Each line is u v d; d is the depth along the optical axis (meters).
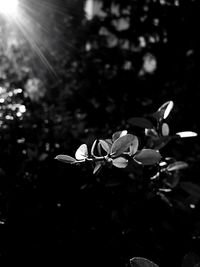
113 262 0.56
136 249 0.56
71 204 0.64
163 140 0.47
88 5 1.35
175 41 0.91
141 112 0.91
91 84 1.01
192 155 0.77
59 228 0.60
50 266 0.56
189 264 0.34
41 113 0.91
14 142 0.66
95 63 1.08
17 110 0.70
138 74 0.98
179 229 0.57
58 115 0.94
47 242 0.58
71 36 1.37
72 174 0.65
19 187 0.59
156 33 0.94
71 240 0.59
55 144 0.76
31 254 0.55
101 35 1.16
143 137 0.74
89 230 0.61
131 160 0.48
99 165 0.40
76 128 0.83
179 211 0.58
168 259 0.55
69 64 1.28
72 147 0.74
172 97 0.88
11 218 0.55
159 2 0.92
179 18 0.89
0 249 0.53
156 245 0.56
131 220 0.58
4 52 1.34
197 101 0.85
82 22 1.39
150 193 0.51
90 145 0.65
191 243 0.56
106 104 0.96
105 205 0.64
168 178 0.50
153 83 0.94
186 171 0.70
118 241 0.57
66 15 1.42
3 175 0.56
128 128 0.82
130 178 0.60
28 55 1.36
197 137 0.80
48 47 1.36
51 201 0.63
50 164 0.66
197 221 0.57
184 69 0.90
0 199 0.56
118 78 0.98
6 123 0.69
